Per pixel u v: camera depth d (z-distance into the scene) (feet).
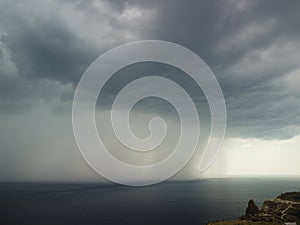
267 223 542.16
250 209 647.97
